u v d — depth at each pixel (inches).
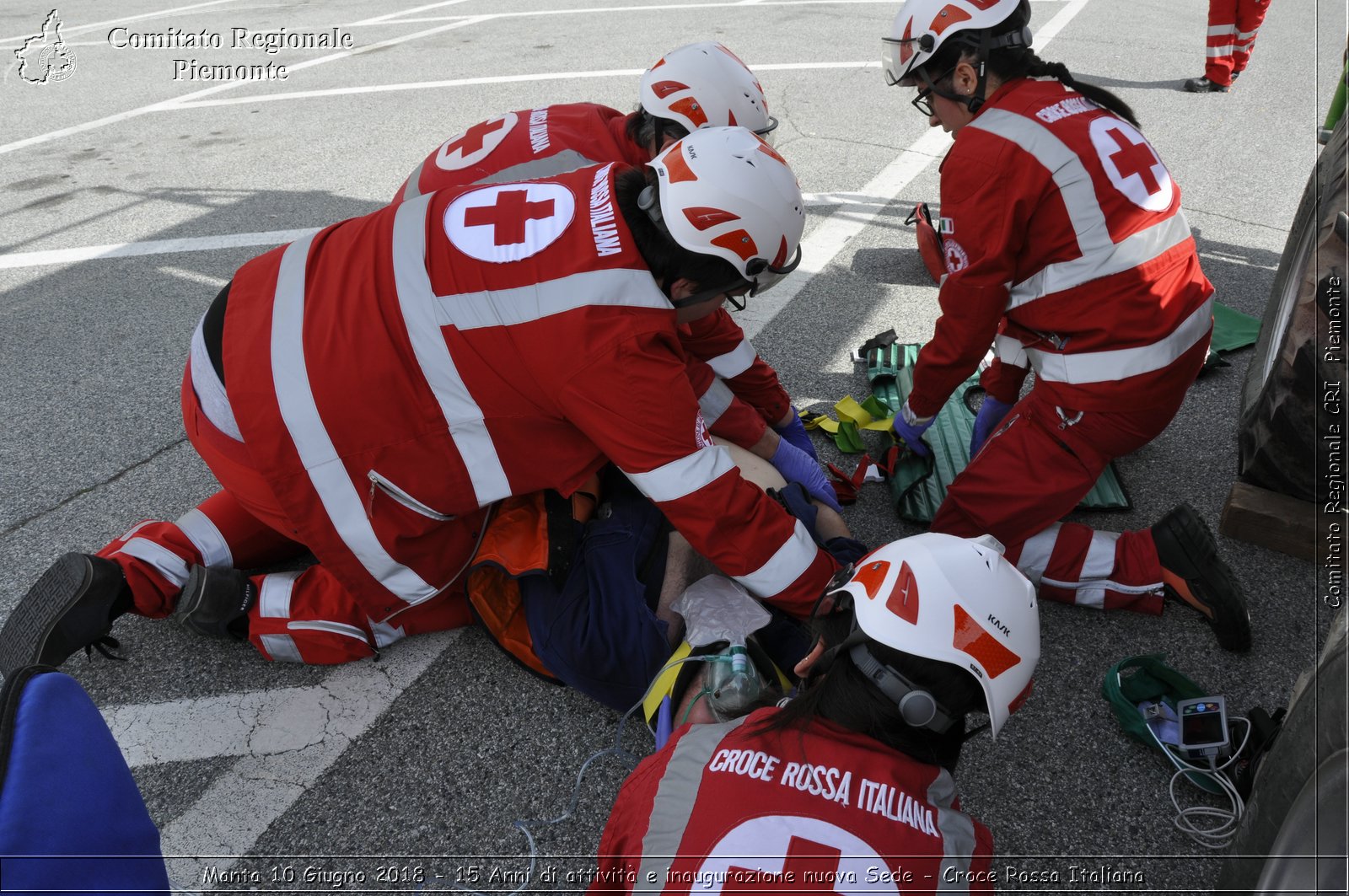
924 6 87.0
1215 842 74.6
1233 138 225.6
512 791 80.0
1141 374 86.0
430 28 364.8
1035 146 83.0
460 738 84.5
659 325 71.7
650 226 72.2
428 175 109.2
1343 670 48.3
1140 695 83.5
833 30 330.6
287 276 79.7
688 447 72.8
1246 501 101.6
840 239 176.1
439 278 74.1
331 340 75.0
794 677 82.7
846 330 145.8
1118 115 89.6
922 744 53.4
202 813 78.3
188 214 198.7
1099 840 75.3
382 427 75.6
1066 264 85.5
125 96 291.4
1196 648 91.4
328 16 394.6
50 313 159.2
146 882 51.9
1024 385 134.5
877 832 48.9
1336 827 48.3
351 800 79.4
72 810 48.0
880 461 115.0
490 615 88.6
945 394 98.9
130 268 174.7
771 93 261.1
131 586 85.5
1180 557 87.4
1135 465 115.9
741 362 103.0
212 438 80.9
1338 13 357.7
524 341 72.1
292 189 210.1
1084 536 92.1
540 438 78.0
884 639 53.4
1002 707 53.7
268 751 83.5
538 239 73.6
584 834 76.7
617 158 104.7
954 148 88.0
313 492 77.5
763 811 49.6
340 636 88.1
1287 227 178.9
